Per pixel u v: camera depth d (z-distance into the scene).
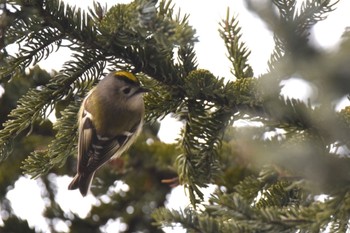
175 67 8.80
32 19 8.13
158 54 8.58
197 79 8.45
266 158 4.01
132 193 14.47
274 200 8.34
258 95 7.66
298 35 3.98
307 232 6.38
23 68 8.58
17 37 8.21
